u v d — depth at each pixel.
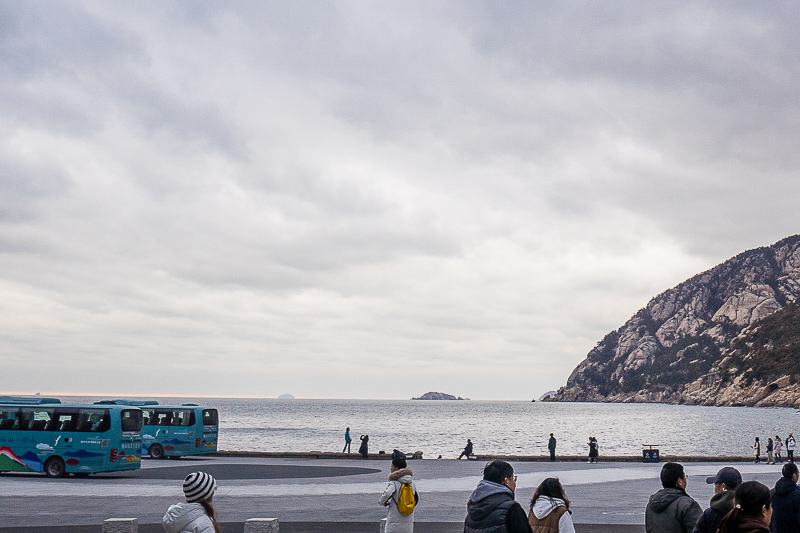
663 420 186.50
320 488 23.92
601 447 86.56
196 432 39.31
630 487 25.22
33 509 19.00
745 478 28.52
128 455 29.56
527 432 123.75
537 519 7.44
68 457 28.75
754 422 170.75
